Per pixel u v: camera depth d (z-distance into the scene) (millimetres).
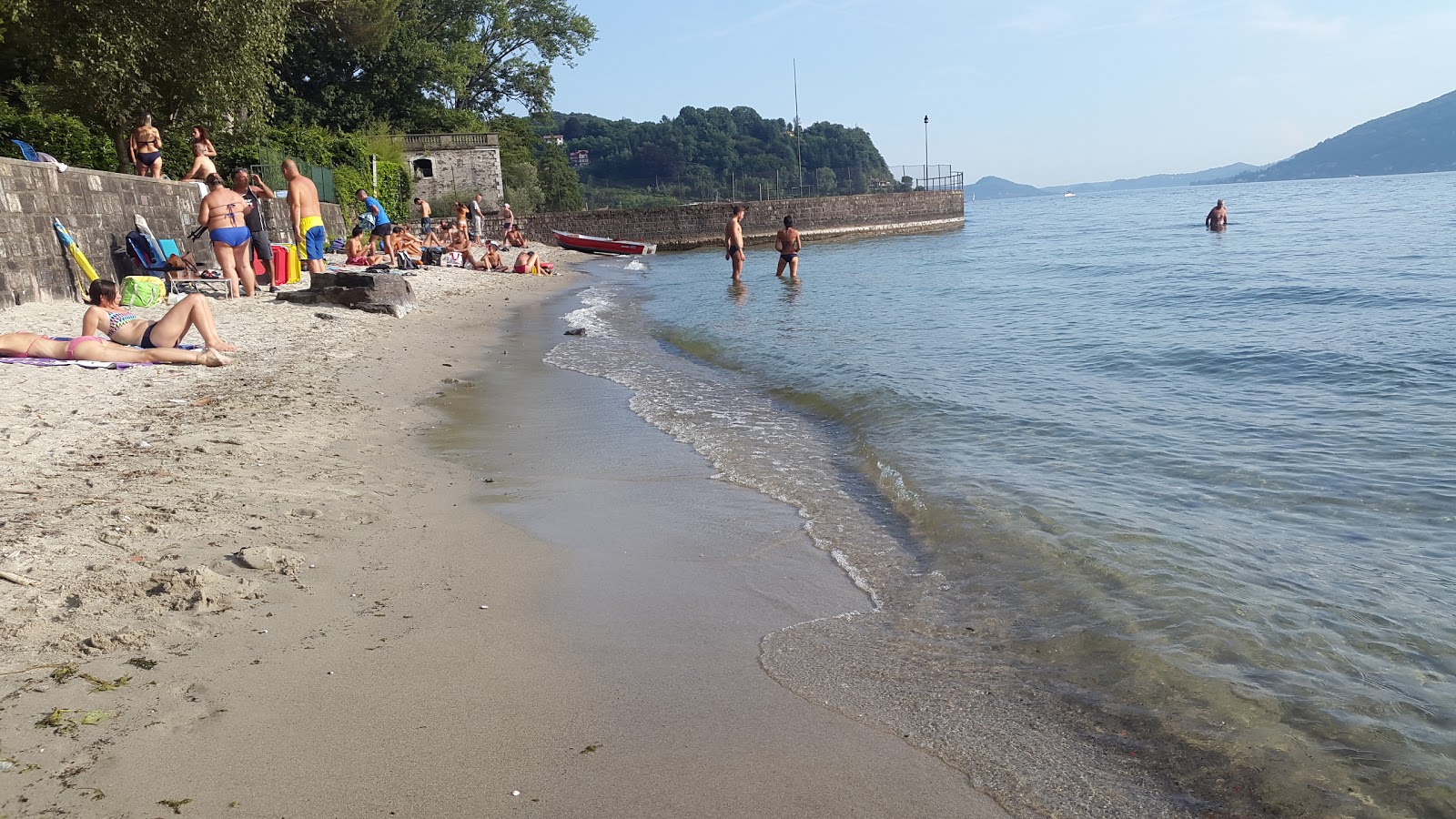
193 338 10758
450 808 2656
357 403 8359
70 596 3793
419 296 17781
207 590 3900
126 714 3006
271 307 13477
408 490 5895
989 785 2893
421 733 3047
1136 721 3283
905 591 4555
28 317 10250
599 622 4066
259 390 8383
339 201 30156
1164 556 4789
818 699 3434
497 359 11805
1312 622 4008
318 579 4277
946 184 70938
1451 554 4781
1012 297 19609
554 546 5031
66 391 7590
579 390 9805
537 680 3480
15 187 10859
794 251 24078
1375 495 5766
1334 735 3150
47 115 18891
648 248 46500
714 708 3332
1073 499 5809
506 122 65750
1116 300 18312
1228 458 6723
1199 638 3867
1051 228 58719
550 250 44312
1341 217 50156
